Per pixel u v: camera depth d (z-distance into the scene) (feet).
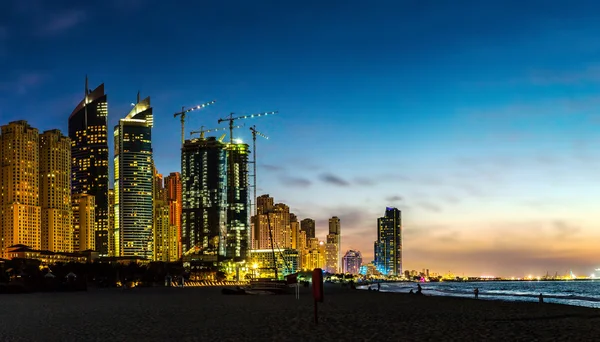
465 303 292.40
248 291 442.50
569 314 195.62
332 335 123.24
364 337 119.24
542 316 185.47
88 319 176.76
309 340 114.52
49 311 223.30
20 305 277.03
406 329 136.15
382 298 376.48
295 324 150.61
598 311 213.66
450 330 133.39
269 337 120.16
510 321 161.68
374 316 183.01
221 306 253.44
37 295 446.60
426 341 112.16
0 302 313.94
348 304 279.49
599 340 113.29
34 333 133.49
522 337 118.32
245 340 114.93
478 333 126.31
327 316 183.32
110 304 282.15
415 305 269.03
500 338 116.78
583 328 137.90
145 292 527.40
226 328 140.77
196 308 237.04
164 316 186.80
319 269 148.66
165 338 120.06
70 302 309.83
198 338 119.44
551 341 112.06
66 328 145.48
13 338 123.13
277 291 446.60
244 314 194.90
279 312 206.18
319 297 147.84
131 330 138.10
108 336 125.18
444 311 215.72
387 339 115.65
